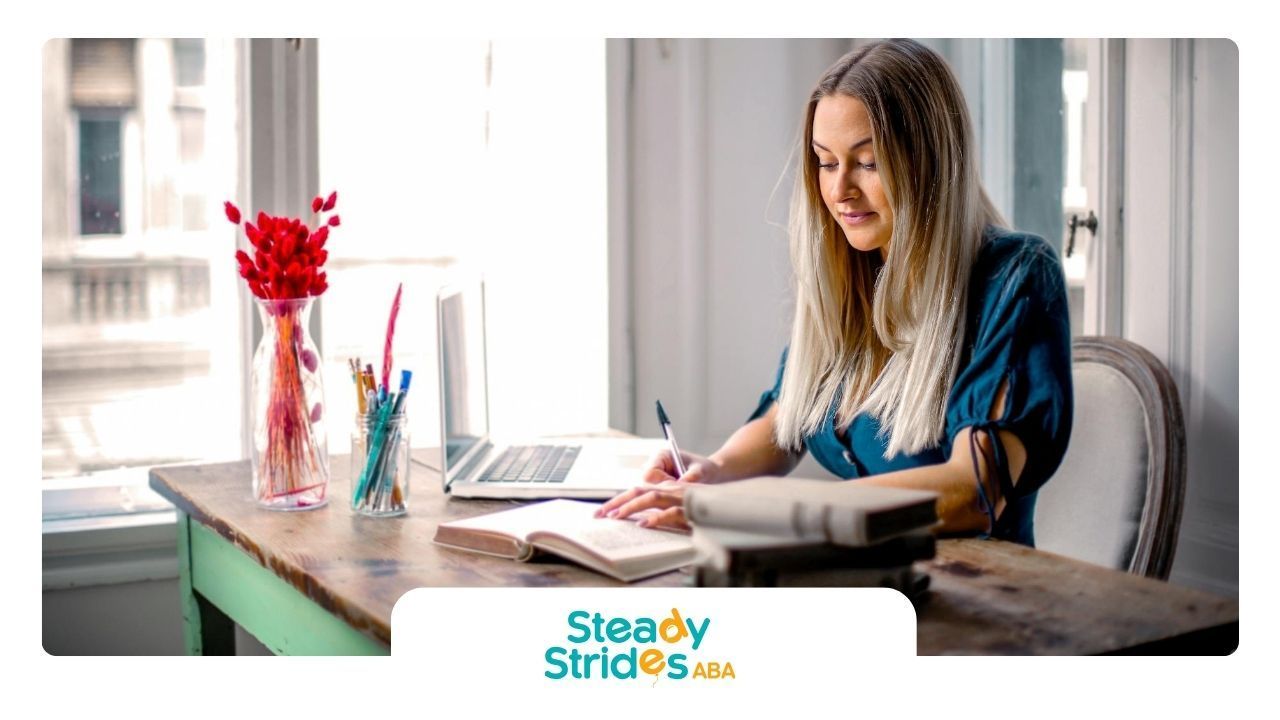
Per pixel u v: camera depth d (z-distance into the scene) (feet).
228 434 6.39
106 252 6.10
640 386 7.49
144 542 6.05
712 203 7.60
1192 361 5.96
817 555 2.74
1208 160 5.86
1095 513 4.68
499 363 7.10
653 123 7.40
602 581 3.21
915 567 3.23
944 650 2.59
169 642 6.13
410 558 3.47
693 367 7.60
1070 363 3.98
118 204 6.11
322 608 3.47
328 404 6.68
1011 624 2.75
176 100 6.19
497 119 7.00
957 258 4.18
